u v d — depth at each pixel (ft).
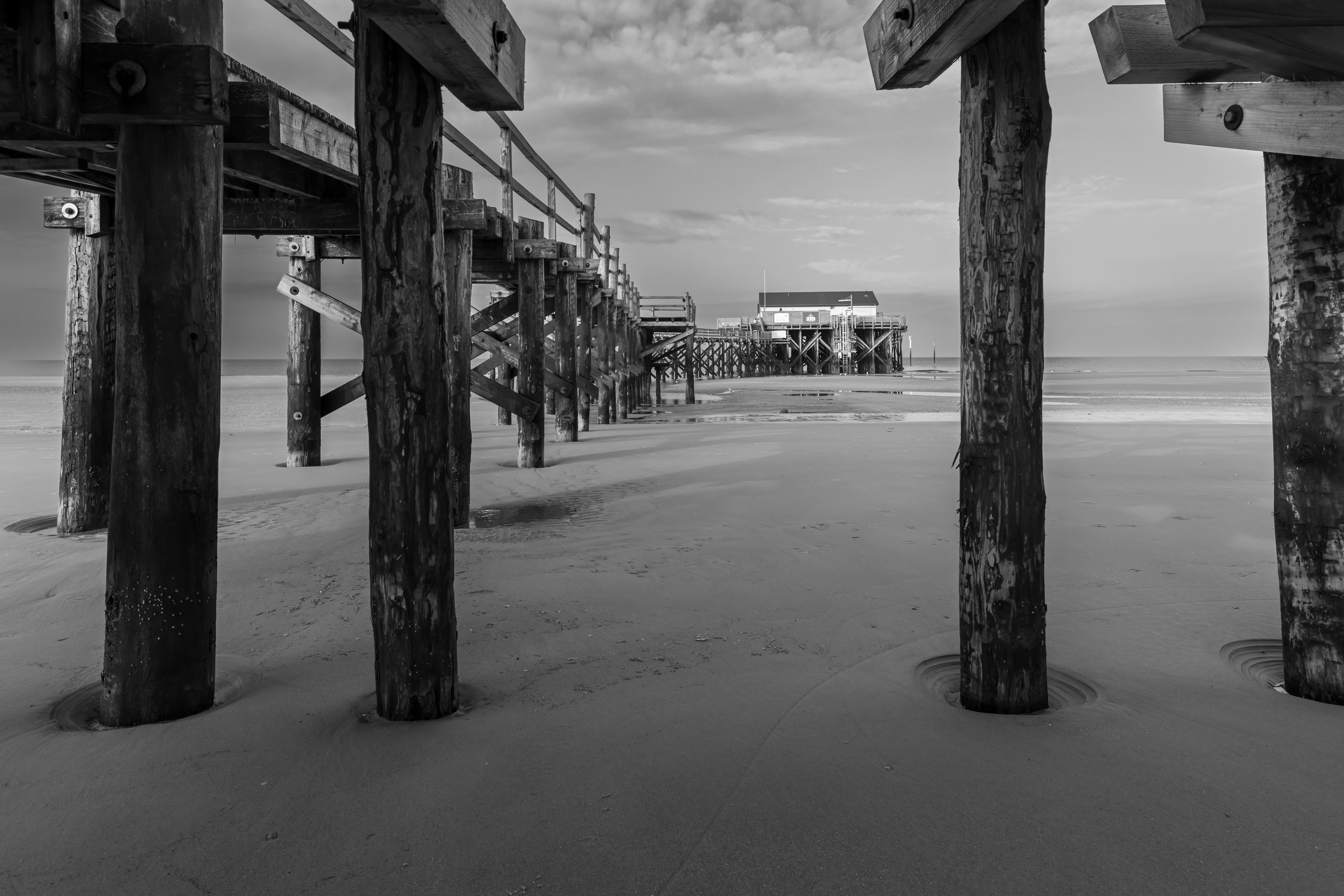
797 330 230.48
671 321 90.22
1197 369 356.18
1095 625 12.03
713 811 6.86
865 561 16.14
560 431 42.24
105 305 19.35
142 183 8.57
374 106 8.19
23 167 13.76
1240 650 10.98
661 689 9.73
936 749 7.95
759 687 9.75
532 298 31.42
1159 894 5.69
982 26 7.46
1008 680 8.76
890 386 140.77
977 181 8.16
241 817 6.85
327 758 7.90
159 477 8.77
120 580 8.80
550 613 12.85
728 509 22.03
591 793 7.20
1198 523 19.57
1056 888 5.77
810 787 7.24
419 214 8.38
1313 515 9.04
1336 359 8.80
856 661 10.70
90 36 9.20
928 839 6.39
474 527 19.93
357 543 18.07
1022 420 8.39
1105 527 19.13
